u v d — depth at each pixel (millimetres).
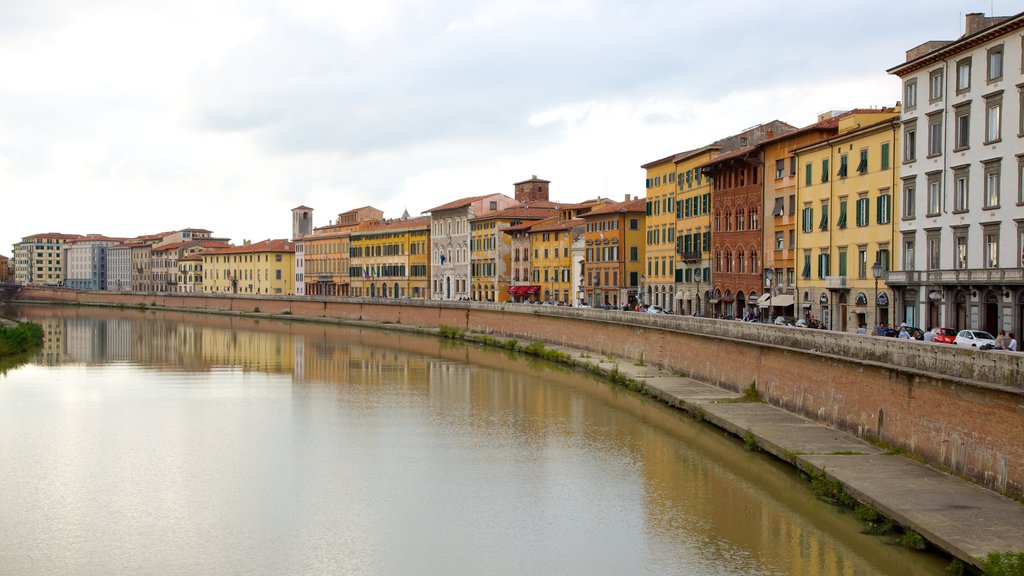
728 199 101000
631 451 51000
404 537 37625
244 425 60125
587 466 48062
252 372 89062
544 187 173000
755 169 95125
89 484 45500
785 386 55500
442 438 55562
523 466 48438
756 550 34844
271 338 131875
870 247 76438
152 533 38281
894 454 41906
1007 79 61469
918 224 70812
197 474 47406
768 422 51062
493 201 165750
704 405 57750
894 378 42562
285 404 68625
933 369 39375
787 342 55250
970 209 65312
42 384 80312
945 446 38312
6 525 39250
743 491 42031
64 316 195250
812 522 37031
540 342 104250
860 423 46062
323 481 46000
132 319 183750
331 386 78250
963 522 31531
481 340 118875
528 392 73250
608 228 128500
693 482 43844
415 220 193250
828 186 82500
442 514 40500
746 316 89688
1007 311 62125
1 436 56562
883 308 75000
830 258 82312
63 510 41344
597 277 131250
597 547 36000
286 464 49375
